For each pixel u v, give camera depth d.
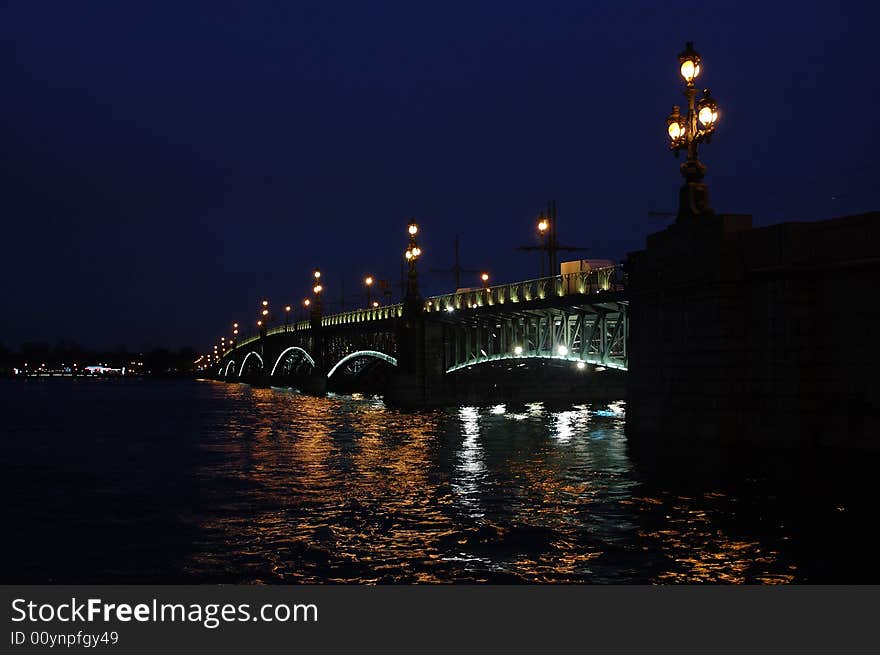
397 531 18.88
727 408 27.14
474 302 68.38
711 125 29.30
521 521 19.50
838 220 24.72
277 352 189.38
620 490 23.20
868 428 23.62
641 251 32.22
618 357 48.91
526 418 55.62
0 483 28.41
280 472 29.95
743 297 27.27
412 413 64.56
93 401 113.44
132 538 19.02
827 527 17.94
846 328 24.41
